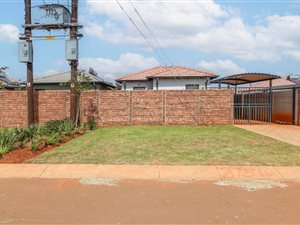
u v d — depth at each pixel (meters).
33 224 4.15
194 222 4.18
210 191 5.55
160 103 16.39
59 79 29.19
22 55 14.45
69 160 7.97
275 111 18.84
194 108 16.33
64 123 13.21
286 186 5.84
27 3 14.25
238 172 6.78
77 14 14.42
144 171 6.92
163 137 11.62
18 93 16.48
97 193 5.49
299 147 9.67
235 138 11.44
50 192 5.59
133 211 4.59
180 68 27.17
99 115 16.47
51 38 14.56
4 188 5.88
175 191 5.57
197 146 9.77
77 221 4.24
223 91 16.25
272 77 18.59
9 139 8.98
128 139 11.19
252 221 4.20
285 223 4.13
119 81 28.27
